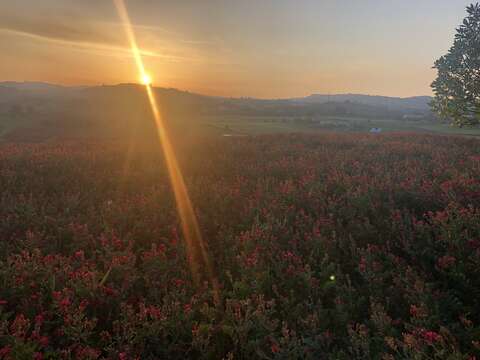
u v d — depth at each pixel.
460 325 3.42
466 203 5.79
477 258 3.99
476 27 14.38
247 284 4.21
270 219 5.75
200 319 3.82
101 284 3.91
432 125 114.81
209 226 6.25
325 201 7.10
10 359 2.81
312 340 3.34
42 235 5.26
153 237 5.77
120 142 16.77
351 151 13.10
